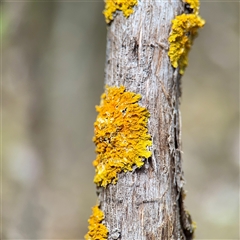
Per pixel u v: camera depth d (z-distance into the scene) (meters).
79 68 1.22
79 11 1.21
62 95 1.18
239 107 1.63
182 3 0.46
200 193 1.27
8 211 0.89
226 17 1.55
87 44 1.24
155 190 0.45
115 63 0.46
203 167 1.39
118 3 0.46
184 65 0.47
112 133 0.45
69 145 1.18
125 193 0.45
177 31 0.46
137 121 0.45
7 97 1.14
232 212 1.14
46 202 1.03
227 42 1.61
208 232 1.08
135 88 0.45
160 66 0.45
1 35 0.92
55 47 1.16
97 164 0.45
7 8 0.94
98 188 0.46
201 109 1.66
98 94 1.27
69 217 1.05
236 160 1.40
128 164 0.45
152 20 0.45
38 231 0.93
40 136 1.13
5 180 1.01
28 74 1.12
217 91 1.70
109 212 0.45
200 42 1.64
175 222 0.45
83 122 1.22
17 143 1.13
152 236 0.45
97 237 0.45
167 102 0.45
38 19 1.08
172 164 0.45
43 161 1.10
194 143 1.51
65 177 1.14
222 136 1.53
